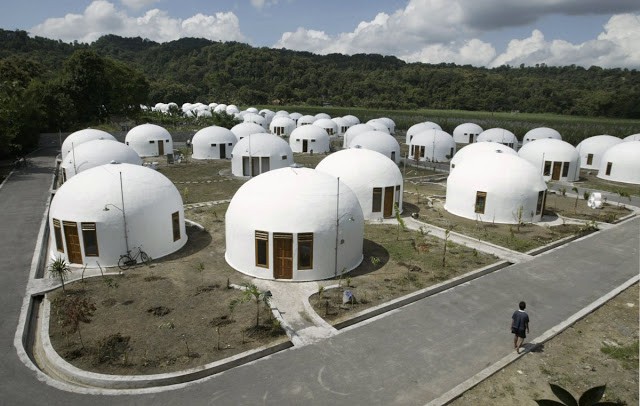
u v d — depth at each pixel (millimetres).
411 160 55719
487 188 27094
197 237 23234
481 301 16609
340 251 18250
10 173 40281
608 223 27703
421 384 11633
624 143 43469
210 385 11438
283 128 75375
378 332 14203
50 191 33031
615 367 12609
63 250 19047
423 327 14594
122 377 11508
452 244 22859
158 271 18609
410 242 23016
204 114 89000
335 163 28141
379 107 122875
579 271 19688
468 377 11977
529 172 27438
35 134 56438
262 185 18812
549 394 11336
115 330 13930
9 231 23641
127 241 19047
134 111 86688
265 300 15047
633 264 20641
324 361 12539
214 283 17484
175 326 14203
